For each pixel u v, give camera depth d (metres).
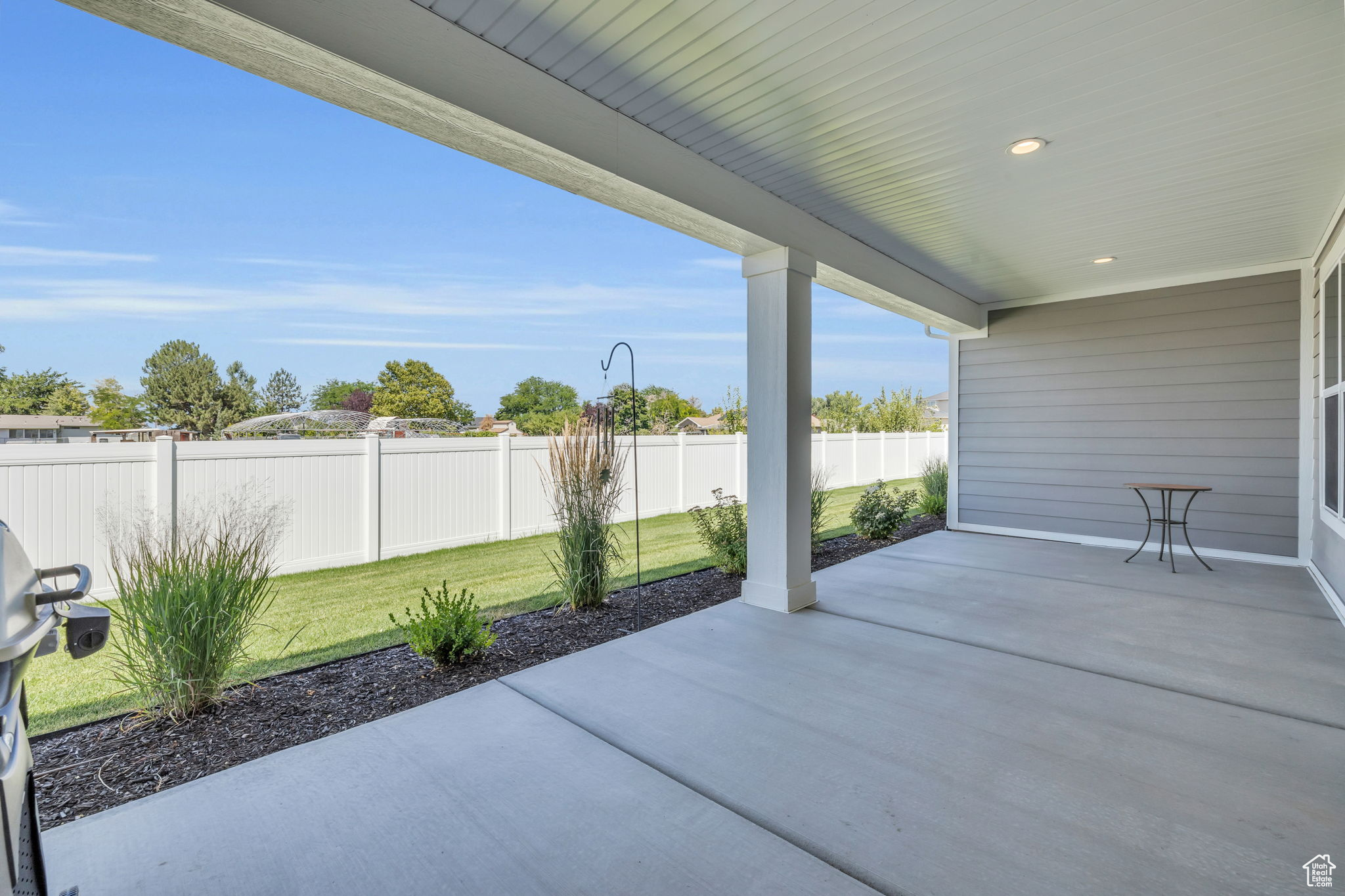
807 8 2.20
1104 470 6.50
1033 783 2.10
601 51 2.47
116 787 2.11
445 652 3.18
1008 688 2.89
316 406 29.91
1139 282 6.21
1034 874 1.66
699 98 2.84
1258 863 1.69
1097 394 6.53
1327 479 4.61
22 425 21.42
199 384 26.20
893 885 1.62
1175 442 6.08
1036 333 6.93
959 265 5.62
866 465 12.90
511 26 2.31
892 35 2.35
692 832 1.85
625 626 3.87
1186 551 6.02
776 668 3.13
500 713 2.64
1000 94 2.80
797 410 4.14
